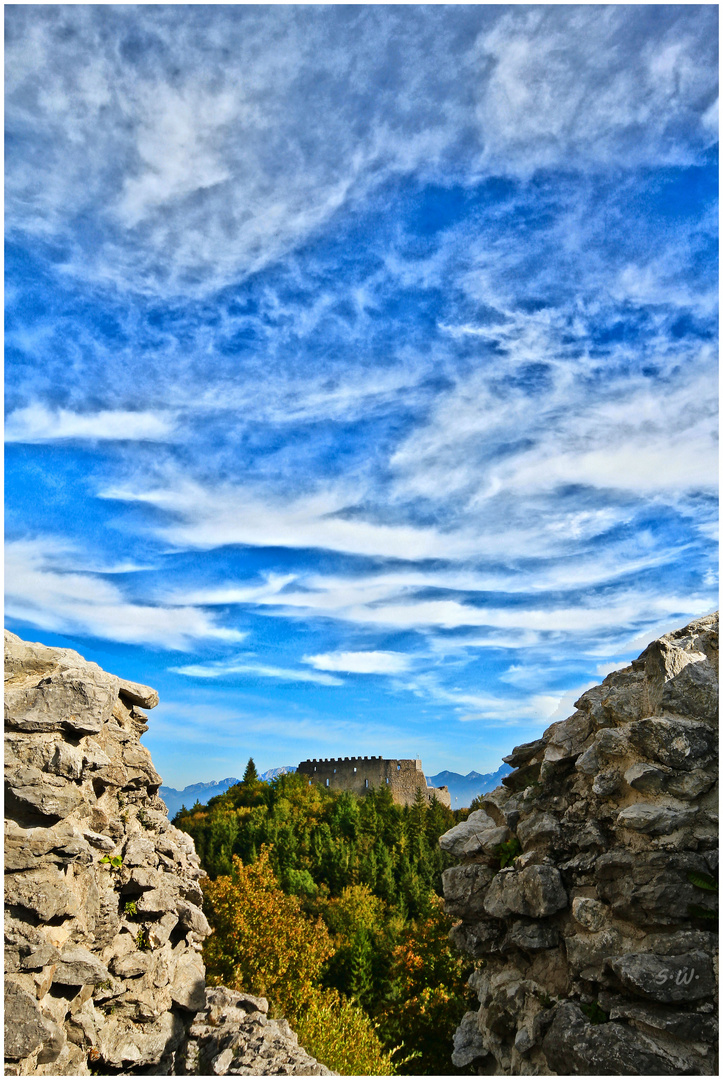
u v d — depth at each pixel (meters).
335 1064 13.34
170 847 9.88
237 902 26.48
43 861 7.10
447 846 9.02
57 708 7.49
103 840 8.12
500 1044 7.52
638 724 6.64
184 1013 9.42
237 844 59.59
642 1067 5.63
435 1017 19.25
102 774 8.83
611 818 6.96
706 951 5.78
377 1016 22.25
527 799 8.30
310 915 43.81
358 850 57.03
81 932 7.70
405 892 48.75
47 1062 6.81
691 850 6.16
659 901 6.04
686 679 6.69
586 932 6.75
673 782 6.36
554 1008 6.66
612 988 6.30
